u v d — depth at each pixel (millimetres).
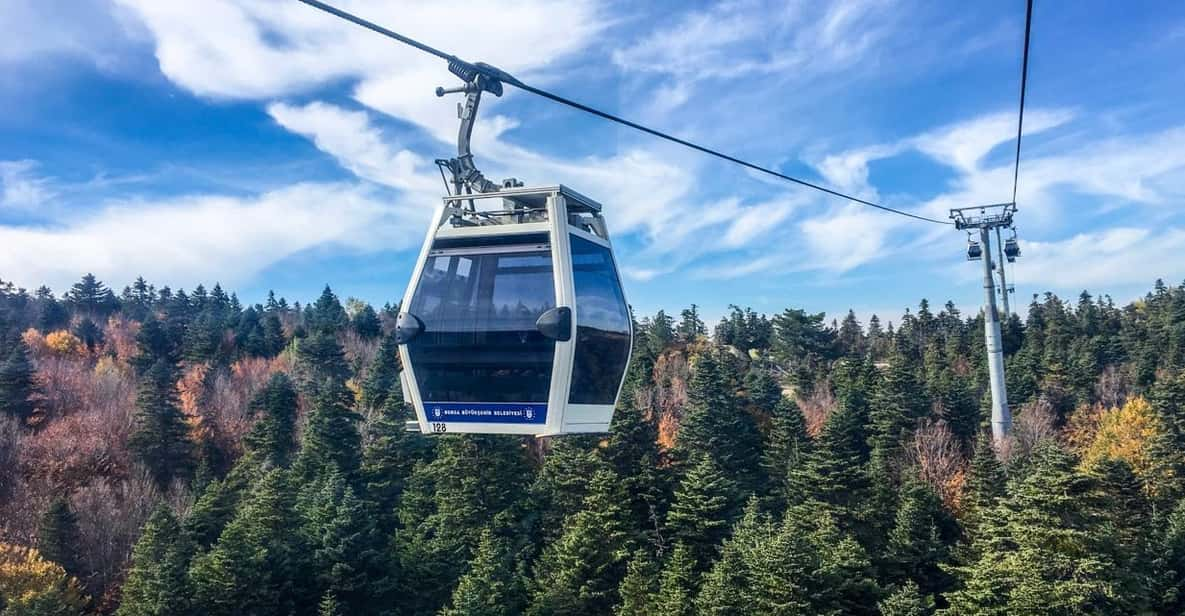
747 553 43156
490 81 12445
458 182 12977
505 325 12078
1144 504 53062
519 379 12094
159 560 47344
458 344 12359
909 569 48625
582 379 12414
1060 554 38781
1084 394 86312
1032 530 39562
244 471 66875
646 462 58000
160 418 74375
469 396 12453
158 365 92438
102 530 58438
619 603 48375
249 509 50656
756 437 70875
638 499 56875
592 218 14172
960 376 95188
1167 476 60531
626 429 60281
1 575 48125
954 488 61219
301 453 68000
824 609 39688
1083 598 36906
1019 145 25391
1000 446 60875
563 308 11703
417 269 12938
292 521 51250
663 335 120375
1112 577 38656
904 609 39750
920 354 122312
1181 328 105062
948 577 48438
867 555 45719
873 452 66000
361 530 50375
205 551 51750
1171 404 72625
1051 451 42156
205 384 97062
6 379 81500
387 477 66875
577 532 49656
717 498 50969
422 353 12641
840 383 92062
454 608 45812
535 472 68125
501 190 12461
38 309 144375
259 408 86312
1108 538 39156
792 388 99688
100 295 159375
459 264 12672
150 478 69750
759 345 126312
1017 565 38812
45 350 111812
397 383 83812
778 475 66125
